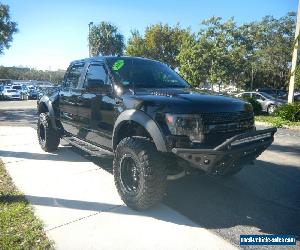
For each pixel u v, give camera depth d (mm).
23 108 19859
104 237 3502
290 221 3938
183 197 4633
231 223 3863
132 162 4125
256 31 29391
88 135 5473
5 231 3590
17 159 6504
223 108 3908
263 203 4465
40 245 3332
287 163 6609
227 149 3600
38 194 4648
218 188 5012
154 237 3506
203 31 27344
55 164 6145
